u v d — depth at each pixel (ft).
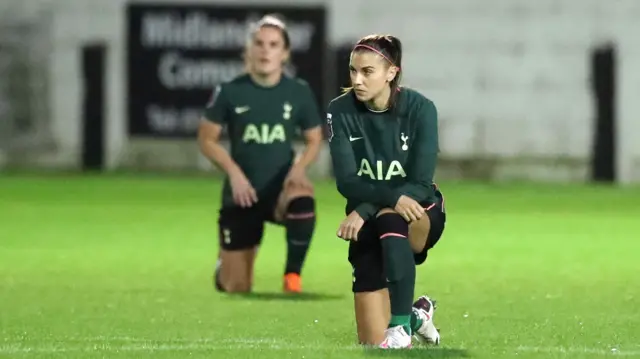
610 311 78.69
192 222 143.13
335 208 158.40
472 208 160.86
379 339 61.82
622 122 197.06
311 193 88.89
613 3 196.34
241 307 80.53
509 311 78.64
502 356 57.93
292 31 193.77
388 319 62.28
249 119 90.79
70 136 200.03
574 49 197.36
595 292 88.58
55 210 154.81
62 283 93.56
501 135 199.00
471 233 132.87
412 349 58.75
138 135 198.49
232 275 88.79
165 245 121.49
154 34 196.44
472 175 198.80
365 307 62.03
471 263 107.04
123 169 199.31
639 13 196.34
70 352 59.36
